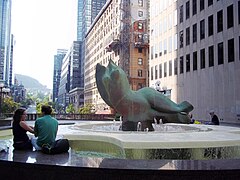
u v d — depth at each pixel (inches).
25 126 235.6
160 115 423.2
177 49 1626.5
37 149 227.8
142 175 166.1
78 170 174.4
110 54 2908.5
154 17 1947.6
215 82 1284.4
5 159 195.9
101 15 3319.4
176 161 184.1
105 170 169.9
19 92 6230.3
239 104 1123.9
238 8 1153.4
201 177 163.2
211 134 306.0
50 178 179.3
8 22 5255.9
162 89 1766.7
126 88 402.3
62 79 7495.1
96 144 289.9
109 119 1219.9
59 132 324.8
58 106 5521.7
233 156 266.1
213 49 1310.3
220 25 1268.5
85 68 4439.0
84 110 3006.9
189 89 1492.4
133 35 2517.2
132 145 245.0
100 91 416.5
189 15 1518.2
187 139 263.4
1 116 1336.1
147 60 2529.5
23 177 185.8
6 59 5007.4
